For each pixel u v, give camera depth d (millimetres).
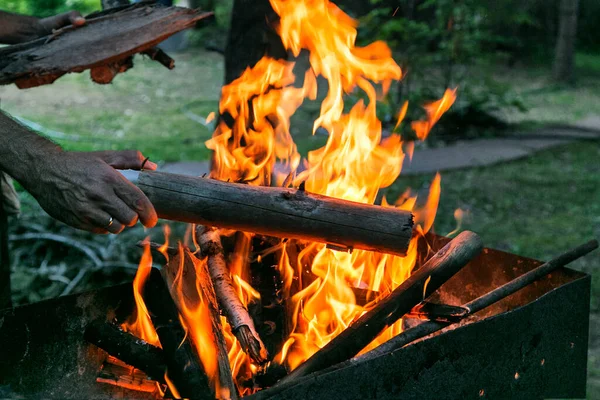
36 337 1878
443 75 7859
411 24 7242
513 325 1820
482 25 8578
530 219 5094
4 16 2340
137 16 2361
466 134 7246
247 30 2904
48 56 2195
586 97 9422
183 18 2352
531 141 7137
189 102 8742
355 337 1794
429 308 1938
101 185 1514
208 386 1660
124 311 2047
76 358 1954
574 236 4770
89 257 3809
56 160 1548
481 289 2314
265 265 2164
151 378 1816
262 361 1755
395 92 7457
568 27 10109
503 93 7816
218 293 1902
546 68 11039
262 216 1708
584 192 5703
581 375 2045
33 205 4410
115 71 2389
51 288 3496
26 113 7887
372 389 1612
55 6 12211
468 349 1744
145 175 1686
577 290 1958
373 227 1702
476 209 5246
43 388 1892
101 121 7656
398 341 1792
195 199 1690
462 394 1768
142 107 8445
